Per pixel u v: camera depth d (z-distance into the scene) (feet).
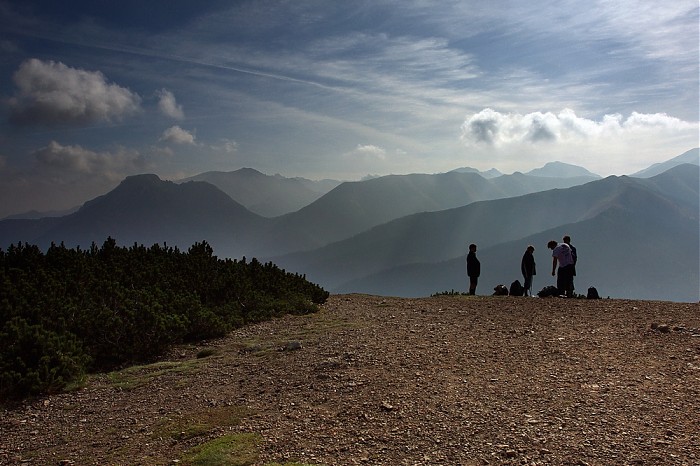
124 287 50.34
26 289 43.93
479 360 31.89
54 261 56.13
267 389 28.86
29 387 30.99
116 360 39.24
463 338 38.96
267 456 19.29
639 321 42.39
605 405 22.62
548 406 22.90
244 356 38.01
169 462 19.80
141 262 62.08
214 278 59.47
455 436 20.13
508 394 24.91
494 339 38.04
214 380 32.07
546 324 42.96
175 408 27.12
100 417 26.89
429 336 40.29
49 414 28.02
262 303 57.67
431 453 18.72
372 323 48.08
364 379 28.86
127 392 31.24
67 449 22.71
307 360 34.58
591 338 36.58
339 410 24.21
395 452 19.01
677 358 30.09
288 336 44.14
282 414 24.30
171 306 47.01
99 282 48.96
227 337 45.96
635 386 25.14
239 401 27.17
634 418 20.97
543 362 30.63
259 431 22.12
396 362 32.19
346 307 62.39
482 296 68.28
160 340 40.81
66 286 47.60
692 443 18.30
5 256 54.75
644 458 17.30
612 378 26.66
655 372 27.43
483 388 26.09
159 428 24.12
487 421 21.50
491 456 18.13
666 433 19.27
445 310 54.90
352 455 18.95
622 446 18.34
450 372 29.45
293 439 20.88
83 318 41.01
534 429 20.31
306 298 62.95
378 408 23.97
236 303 56.08
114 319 40.34
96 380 34.45
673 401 22.79
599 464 17.08
